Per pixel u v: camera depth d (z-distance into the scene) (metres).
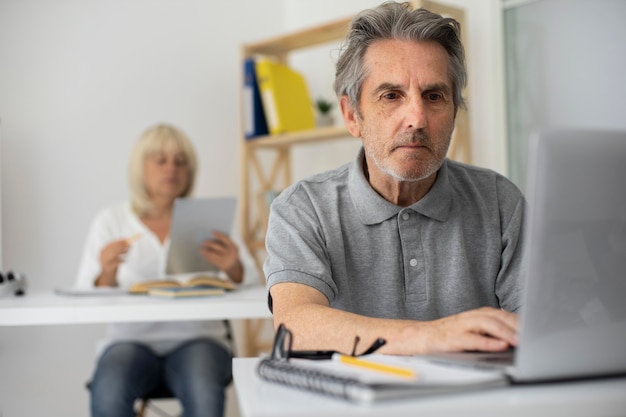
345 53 1.42
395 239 1.44
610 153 0.76
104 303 1.93
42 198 3.09
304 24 3.72
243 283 2.46
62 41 3.17
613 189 0.77
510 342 0.93
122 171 3.28
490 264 1.48
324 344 1.09
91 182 3.21
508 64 2.83
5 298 2.14
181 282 2.41
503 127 2.83
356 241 1.44
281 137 3.27
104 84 3.25
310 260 1.35
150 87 3.37
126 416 2.24
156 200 2.81
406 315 1.42
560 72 2.67
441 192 1.45
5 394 2.99
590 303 0.78
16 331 3.02
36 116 3.10
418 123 1.30
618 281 0.79
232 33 3.61
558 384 0.80
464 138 2.88
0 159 3.01
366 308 1.43
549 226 0.76
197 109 3.48
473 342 0.94
